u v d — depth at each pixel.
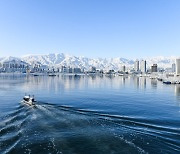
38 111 73.25
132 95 132.38
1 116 68.06
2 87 184.00
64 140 45.09
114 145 42.78
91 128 53.09
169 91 159.75
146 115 71.19
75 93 142.38
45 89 169.75
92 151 40.25
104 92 150.12
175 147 42.12
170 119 65.44
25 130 51.28
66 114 68.62
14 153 39.53
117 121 60.47
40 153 39.56
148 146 42.44
